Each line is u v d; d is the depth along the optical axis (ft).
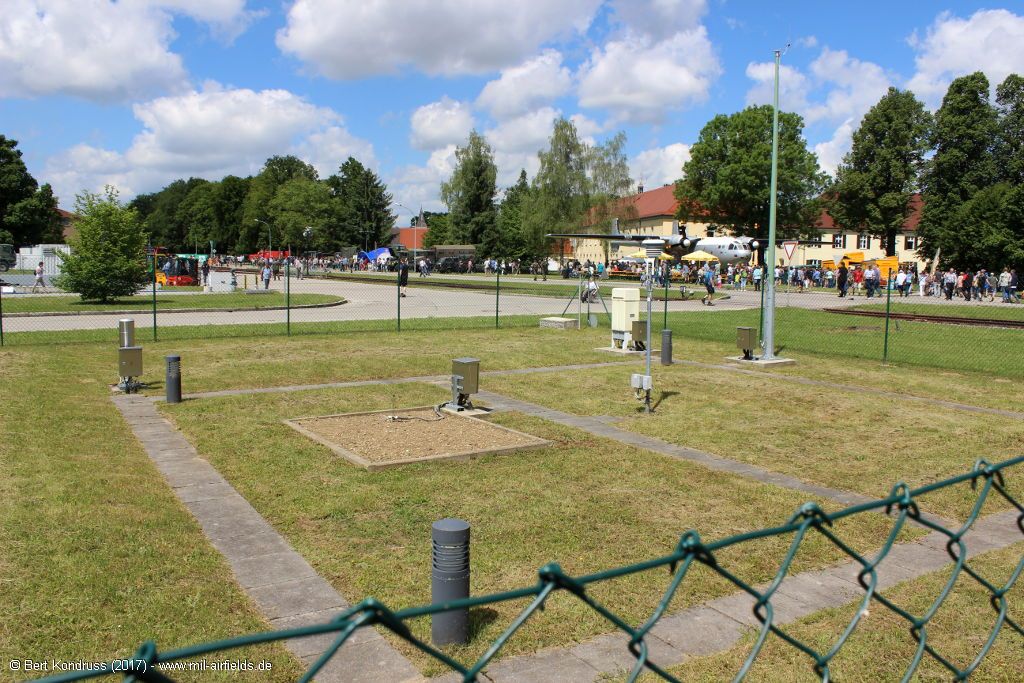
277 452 33.30
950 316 110.22
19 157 297.53
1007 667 16.38
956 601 19.57
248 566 21.15
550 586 6.65
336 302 122.31
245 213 431.43
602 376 56.24
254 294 143.95
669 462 32.83
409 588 19.89
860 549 23.20
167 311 101.19
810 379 55.77
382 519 25.08
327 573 20.76
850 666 16.38
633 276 243.19
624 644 17.16
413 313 108.47
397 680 15.58
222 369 56.65
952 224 207.51
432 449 34.01
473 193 323.37
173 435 36.47
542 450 34.60
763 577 21.01
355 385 51.62
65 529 22.81
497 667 16.11
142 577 19.81
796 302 143.43
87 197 113.50
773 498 28.09
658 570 21.30
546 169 266.16
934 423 41.14
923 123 240.53
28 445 32.55
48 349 63.77
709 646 17.19
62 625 17.03
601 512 26.17
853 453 34.83
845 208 254.47
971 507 27.32
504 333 83.25
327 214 378.73
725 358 65.87
